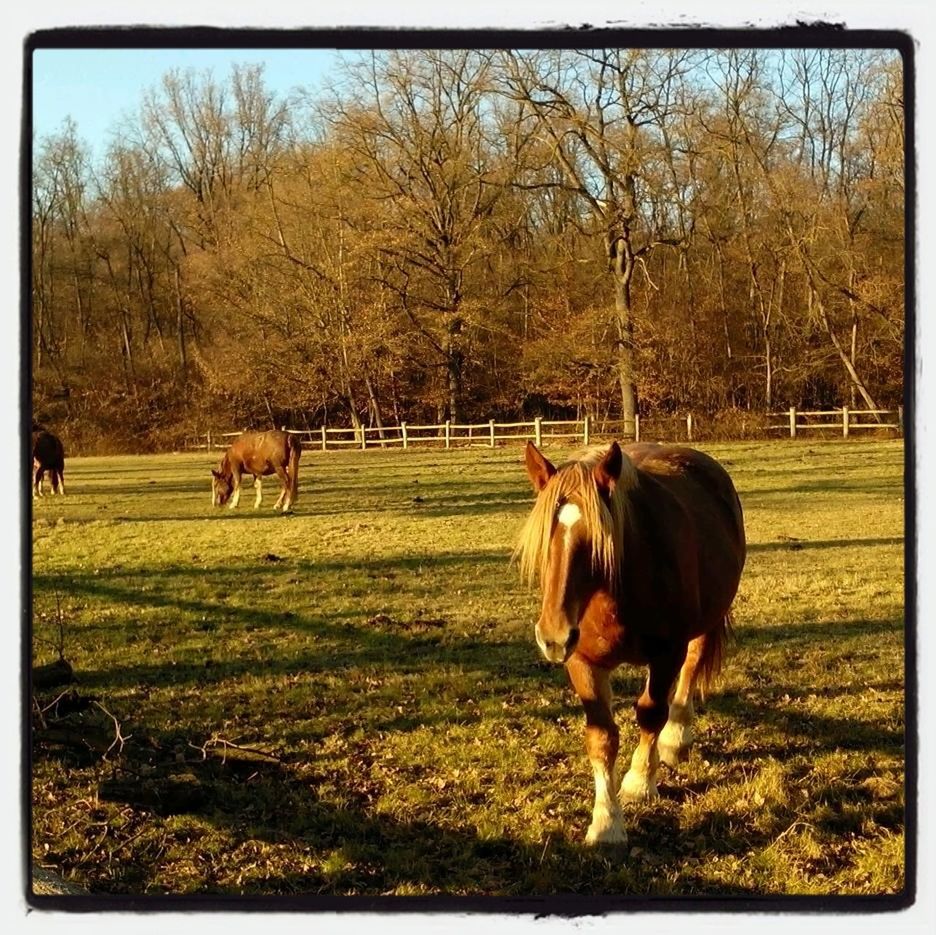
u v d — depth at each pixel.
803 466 21.39
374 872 4.03
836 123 31.41
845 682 6.52
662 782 4.85
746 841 4.22
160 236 44.69
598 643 4.16
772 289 32.62
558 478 4.03
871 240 31.00
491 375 38.09
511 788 4.81
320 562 11.51
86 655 7.46
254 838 4.35
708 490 5.41
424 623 8.34
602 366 32.78
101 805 4.59
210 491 20.89
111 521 15.70
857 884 3.78
